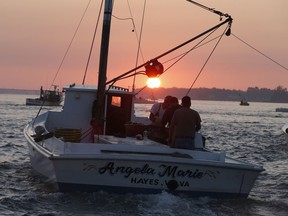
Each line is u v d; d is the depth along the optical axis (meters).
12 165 19.62
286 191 15.78
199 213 11.55
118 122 16.75
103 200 12.38
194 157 13.16
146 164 12.42
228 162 12.95
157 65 14.87
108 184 12.61
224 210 12.14
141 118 18.94
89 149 13.05
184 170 12.51
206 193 12.77
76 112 16.62
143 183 12.54
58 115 19.03
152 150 13.16
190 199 12.60
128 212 11.50
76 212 11.66
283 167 22.44
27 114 73.44
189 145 13.45
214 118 95.81
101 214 11.45
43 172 15.17
